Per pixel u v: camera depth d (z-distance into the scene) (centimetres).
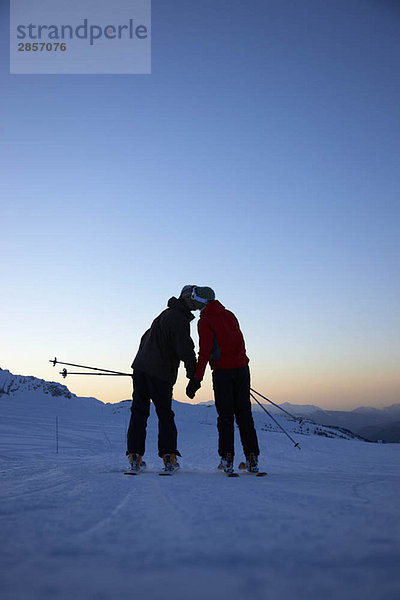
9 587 69
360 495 155
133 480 226
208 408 8119
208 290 353
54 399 6856
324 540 92
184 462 605
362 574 72
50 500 145
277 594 65
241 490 178
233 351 336
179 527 107
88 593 66
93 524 110
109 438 2539
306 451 1027
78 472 269
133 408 341
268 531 101
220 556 83
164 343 345
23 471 266
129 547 90
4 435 2320
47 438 2300
